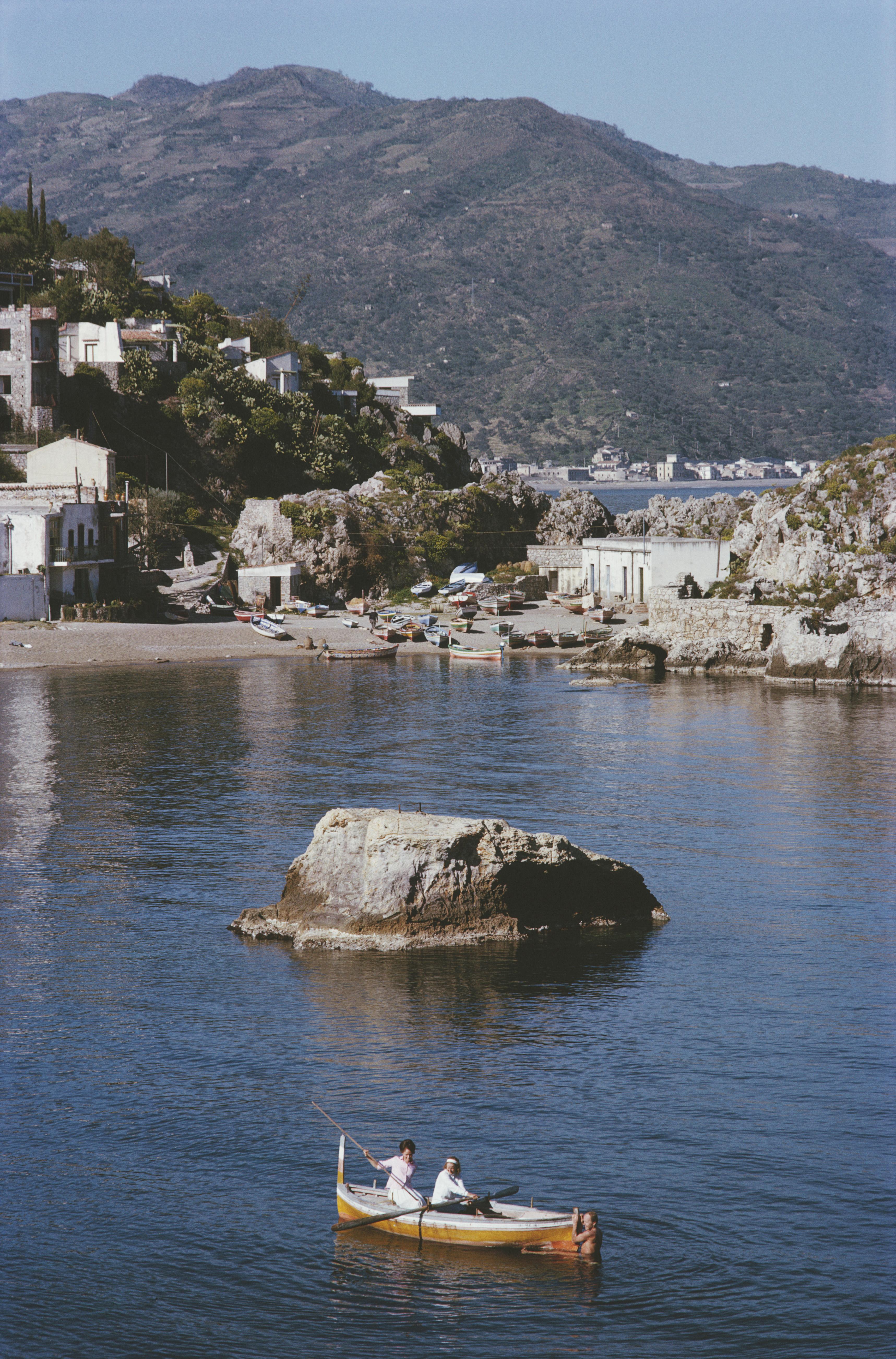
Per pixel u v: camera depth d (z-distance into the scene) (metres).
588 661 136.50
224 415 183.75
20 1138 34.97
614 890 52.75
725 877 58.75
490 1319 27.78
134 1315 27.94
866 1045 40.66
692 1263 29.48
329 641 147.00
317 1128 35.50
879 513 139.50
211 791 75.12
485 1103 36.84
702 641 133.75
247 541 169.88
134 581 153.12
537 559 183.75
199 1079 38.41
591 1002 44.31
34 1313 28.02
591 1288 28.75
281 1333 27.45
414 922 50.06
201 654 138.00
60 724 97.31
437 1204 30.56
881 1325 27.36
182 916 53.25
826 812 70.81
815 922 52.69
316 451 192.62
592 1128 35.34
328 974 46.88
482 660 142.12
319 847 51.53
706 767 83.06
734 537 153.25
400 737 93.62
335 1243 30.50
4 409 166.88
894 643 123.25
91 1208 31.84
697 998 44.69
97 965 47.66
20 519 137.88
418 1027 42.16
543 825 67.19
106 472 152.38
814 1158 33.72
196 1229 31.00
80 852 62.22
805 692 120.44
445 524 184.25
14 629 134.12
